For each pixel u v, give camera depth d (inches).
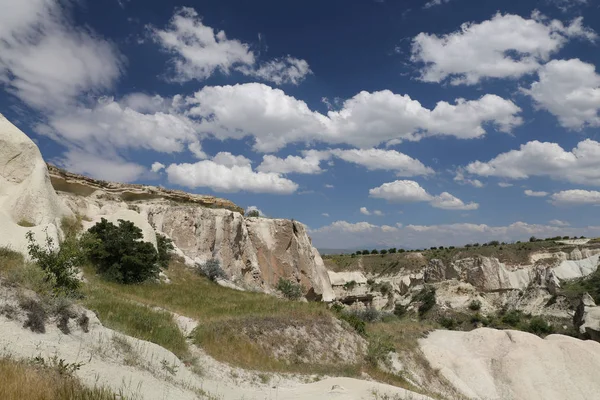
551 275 2832.2
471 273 3110.2
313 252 2549.2
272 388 632.4
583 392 1285.7
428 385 1196.5
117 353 444.1
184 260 1493.6
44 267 574.9
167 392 401.4
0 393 233.0
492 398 1250.6
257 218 2124.8
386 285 3457.2
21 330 379.2
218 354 697.0
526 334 1540.4
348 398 536.4
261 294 1419.8
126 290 943.0
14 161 1019.9
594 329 2060.8
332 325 1041.5
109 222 1139.9
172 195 1948.8
